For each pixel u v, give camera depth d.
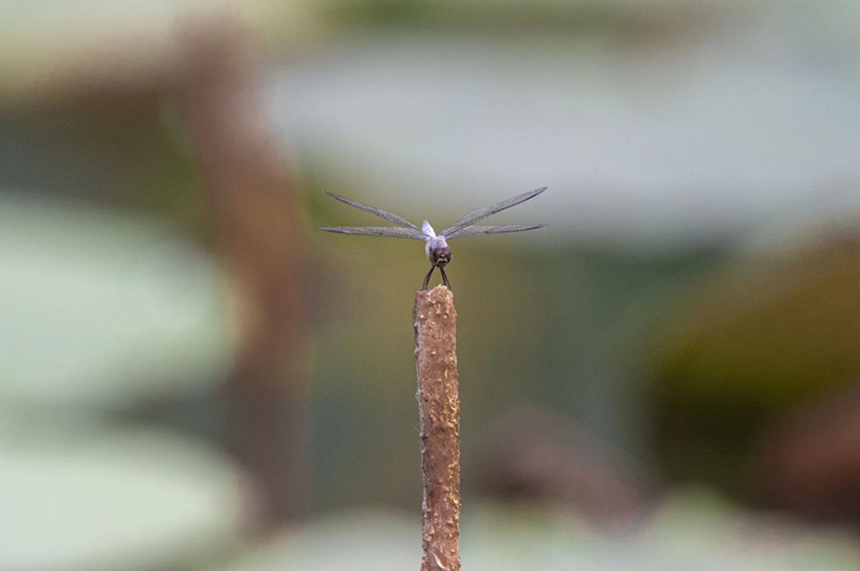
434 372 2.71
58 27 3.82
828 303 3.19
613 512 2.97
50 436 2.87
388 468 4.61
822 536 2.96
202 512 2.86
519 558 2.90
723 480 3.33
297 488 3.39
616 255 3.69
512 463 3.05
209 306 2.99
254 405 3.27
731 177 3.69
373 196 3.79
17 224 3.09
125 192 3.97
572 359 4.05
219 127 3.43
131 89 3.72
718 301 3.28
